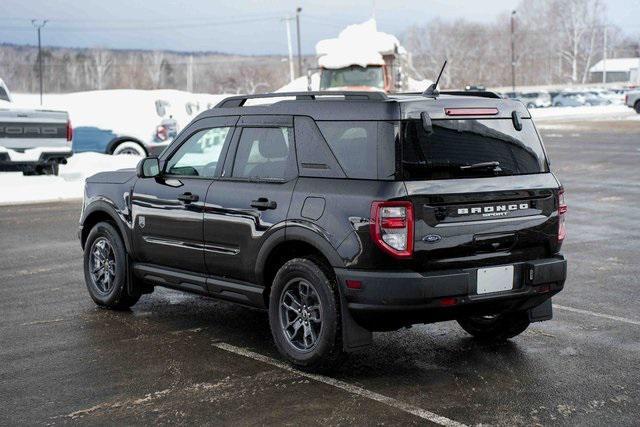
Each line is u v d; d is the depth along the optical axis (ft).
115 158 65.57
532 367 19.88
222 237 21.66
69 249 36.50
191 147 23.38
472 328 22.31
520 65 379.55
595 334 22.70
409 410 17.10
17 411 17.28
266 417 16.79
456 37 373.61
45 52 557.74
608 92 261.24
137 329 23.61
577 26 386.11
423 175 18.16
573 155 80.23
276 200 20.17
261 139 21.30
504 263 19.10
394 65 79.77
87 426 16.43
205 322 24.43
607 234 39.06
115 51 582.76
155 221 23.80
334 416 16.79
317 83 81.76
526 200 19.35
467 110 19.04
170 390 18.45
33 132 53.36
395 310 17.95
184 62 495.41
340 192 18.78
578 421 16.44
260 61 449.89
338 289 18.71
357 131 18.89
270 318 20.42
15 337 22.82
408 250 17.83
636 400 17.60
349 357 20.83
